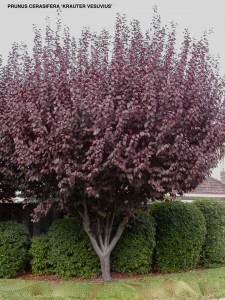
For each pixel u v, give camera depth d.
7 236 8.15
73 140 6.61
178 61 7.50
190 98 7.21
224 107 7.59
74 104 6.59
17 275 8.27
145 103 6.71
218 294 6.66
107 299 6.32
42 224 9.68
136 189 7.19
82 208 7.91
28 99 7.12
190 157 6.93
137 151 6.76
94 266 8.14
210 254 9.92
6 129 7.16
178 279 7.46
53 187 7.41
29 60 7.69
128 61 7.23
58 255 8.16
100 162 6.53
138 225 8.41
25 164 6.91
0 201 9.83
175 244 8.83
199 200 10.54
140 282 7.25
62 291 6.68
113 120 6.65
